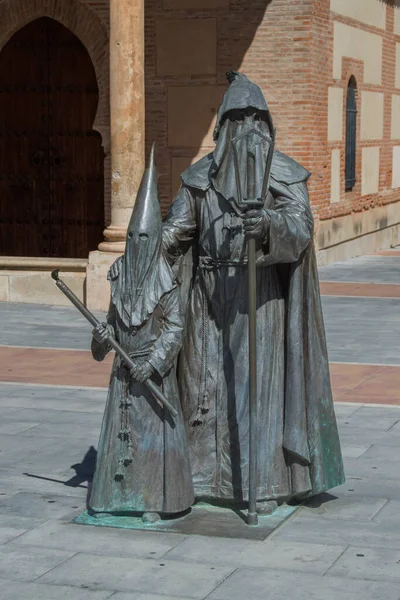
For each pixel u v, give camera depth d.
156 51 26.09
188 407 9.01
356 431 11.77
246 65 25.66
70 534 8.53
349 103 29.11
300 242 8.55
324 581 7.57
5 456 10.84
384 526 8.72
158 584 7.54
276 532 8.55
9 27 26.22
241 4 25.48
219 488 8.95
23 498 9.49
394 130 33.56
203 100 25.97
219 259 8.91
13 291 21.66
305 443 8.85
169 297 8.74
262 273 8.91
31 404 13.11
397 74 33.56
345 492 9.62
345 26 28.12
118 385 8.75
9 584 7.56
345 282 24.61
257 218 8.31
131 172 20.45
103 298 20.64
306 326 8.88
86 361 15.86
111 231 20.59
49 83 27.69
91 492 9.09
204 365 8.96
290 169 8.91
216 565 7.87
